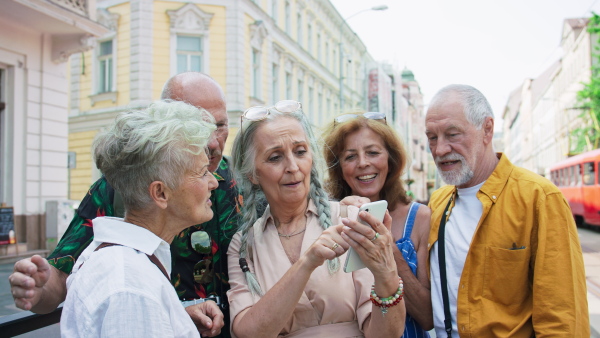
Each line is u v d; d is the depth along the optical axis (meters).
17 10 8.11
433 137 1.98
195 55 14.91
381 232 1.40
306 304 1.59
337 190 2.46
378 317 1.47
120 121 1.26
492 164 1.93
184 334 1.15
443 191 2.20
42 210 9.16
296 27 21.14
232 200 2.05
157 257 1.24
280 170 1.64
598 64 29.33
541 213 1.70
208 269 1.97
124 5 14.47
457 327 1.82
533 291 1.68
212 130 1.34
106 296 1.04
